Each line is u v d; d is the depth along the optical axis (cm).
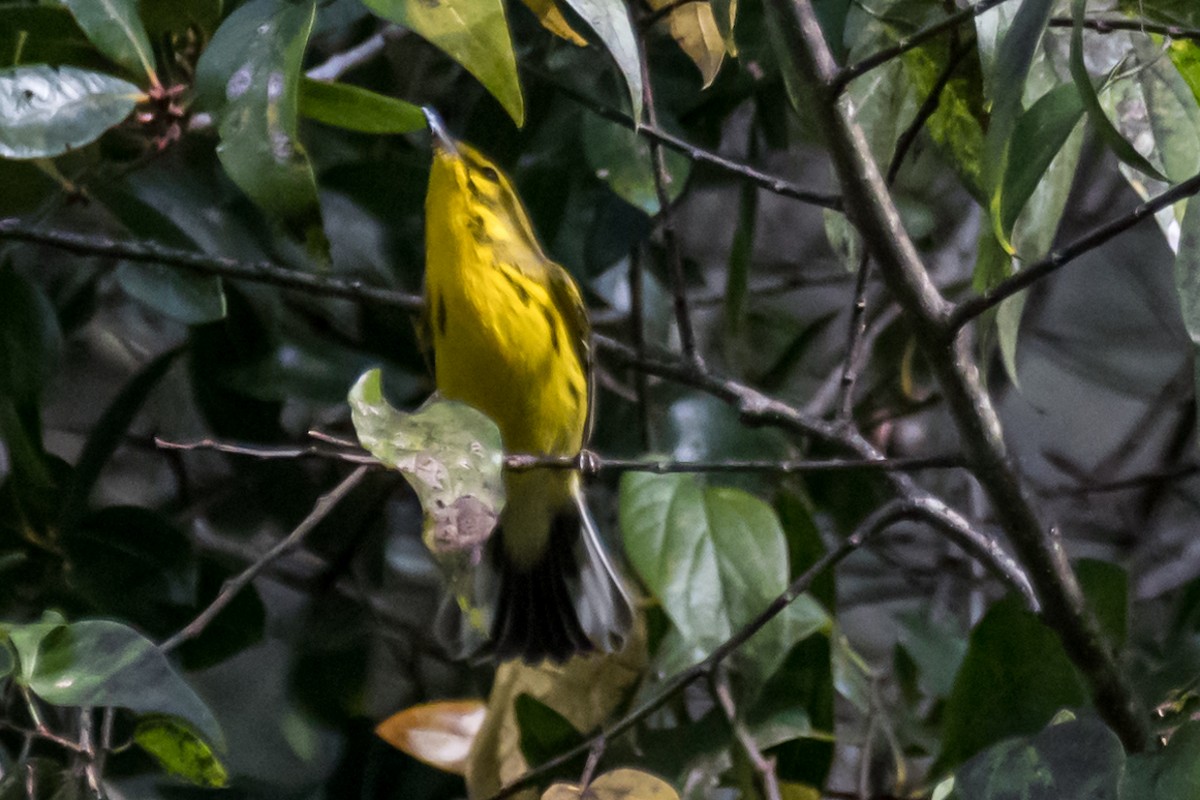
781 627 866
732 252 1088
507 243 973
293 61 677
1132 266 1512
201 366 1090
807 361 1380
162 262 854
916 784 1048
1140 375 1603
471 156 988
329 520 1201
